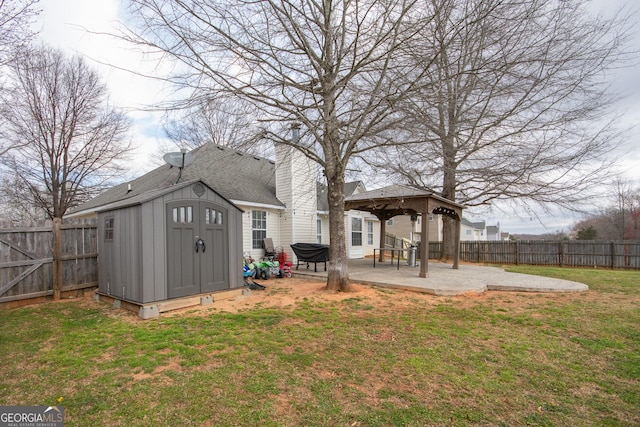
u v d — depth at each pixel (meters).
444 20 5.57
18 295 6.30
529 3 5.71
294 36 6.60
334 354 3.74
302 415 2.50
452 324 4.91
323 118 6.37
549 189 13.04
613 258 12.62
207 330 4.57
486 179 13.39
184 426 2.35
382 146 6.77
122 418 2.45
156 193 5.57
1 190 16.45
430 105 6.25
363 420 2.44
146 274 5.30
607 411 2.61
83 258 7.28
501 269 11.39
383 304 6.15
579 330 4.62
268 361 3.53
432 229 30.08
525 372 3.30
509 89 7.69
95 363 3.46
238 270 6.91
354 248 17.20
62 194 16.92
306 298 6.60
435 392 2.88
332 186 7.21
